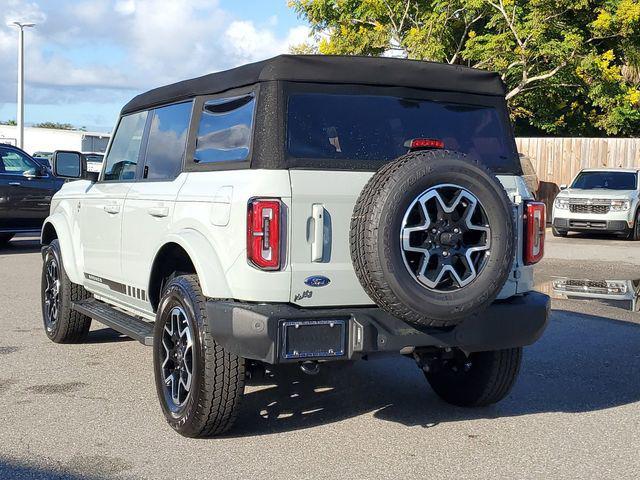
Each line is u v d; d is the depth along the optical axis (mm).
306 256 4582
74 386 6160
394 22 24266
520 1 22469
